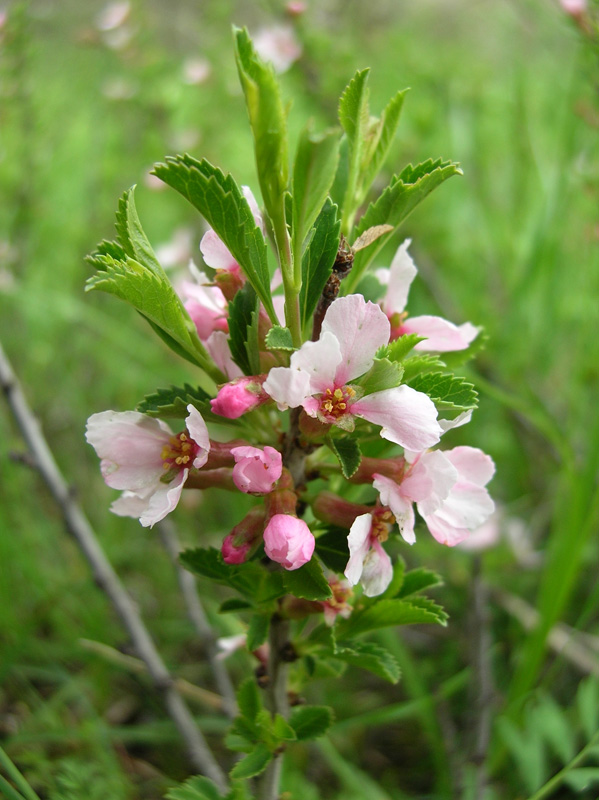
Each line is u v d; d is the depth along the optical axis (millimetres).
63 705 203
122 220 99
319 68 306
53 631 225
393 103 107
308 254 100
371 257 108
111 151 354
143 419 103
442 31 446
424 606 111
